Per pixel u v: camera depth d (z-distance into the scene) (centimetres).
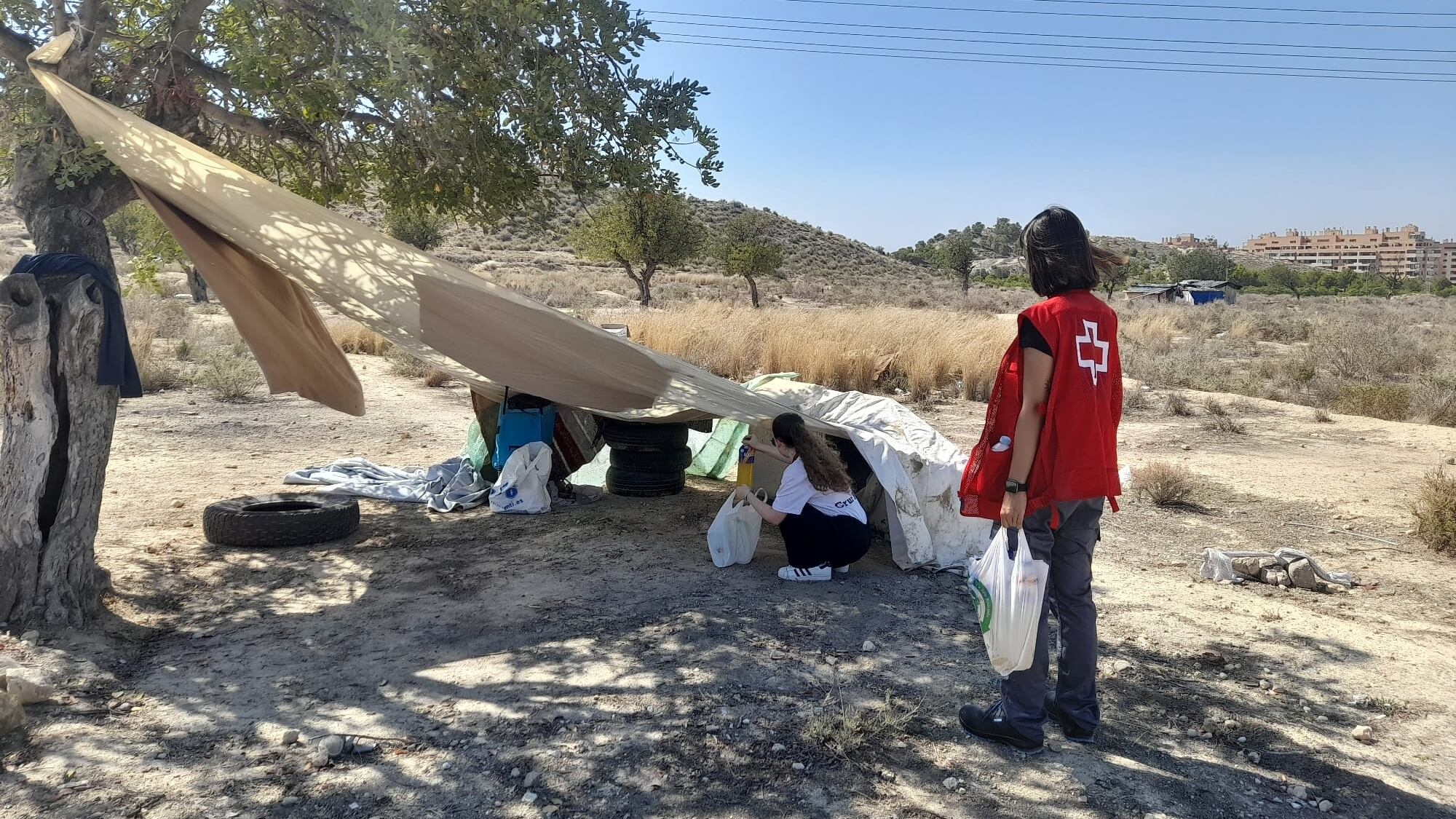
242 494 784
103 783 327
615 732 377
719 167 601
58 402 462
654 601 539
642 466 795
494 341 552
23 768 334
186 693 405
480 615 511
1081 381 333
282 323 589
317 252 490
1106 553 673
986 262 14125
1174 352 2439
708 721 388
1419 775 356
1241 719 402
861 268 10044
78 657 430
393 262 500
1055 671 461
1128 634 506
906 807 326
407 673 433
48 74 438
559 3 544
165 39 502
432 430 1143
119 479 818
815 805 326
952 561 612
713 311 2369
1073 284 347
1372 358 1956
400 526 696
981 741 376
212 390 1346
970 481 356
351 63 488
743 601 541
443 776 340
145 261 641
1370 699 425
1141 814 325
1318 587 595
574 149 595
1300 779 352
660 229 3988
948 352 1719
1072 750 371
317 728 375
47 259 468
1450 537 674
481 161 596
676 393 617
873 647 475
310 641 470
